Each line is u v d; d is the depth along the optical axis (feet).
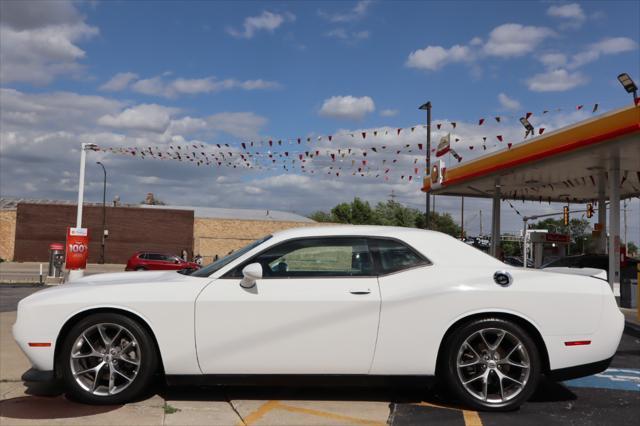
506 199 109.70
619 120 50.83
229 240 175.42
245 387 17.93
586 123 55.36
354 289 15.76
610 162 62.69
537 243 113.80
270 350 15.48
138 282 16.33
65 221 158.10
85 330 15.58
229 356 15.51
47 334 15.52
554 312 15.78
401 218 255.29
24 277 96.37
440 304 15.65
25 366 20.10
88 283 16.94
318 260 16.39
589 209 102.68
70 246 57.77
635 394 17.84
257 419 14.73
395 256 16.46
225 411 15.37
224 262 16.90
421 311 15.64
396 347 15.58
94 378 15.67
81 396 15.56
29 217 156.15
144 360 15.58
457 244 16.87
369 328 15.57
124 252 160.97
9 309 41.29
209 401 16.30
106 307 15.57
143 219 162.40
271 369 15.51
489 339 16.08
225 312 15.56
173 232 164.04
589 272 18.47
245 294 15.67
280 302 15.57
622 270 63.82
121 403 15.70
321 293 15.69
